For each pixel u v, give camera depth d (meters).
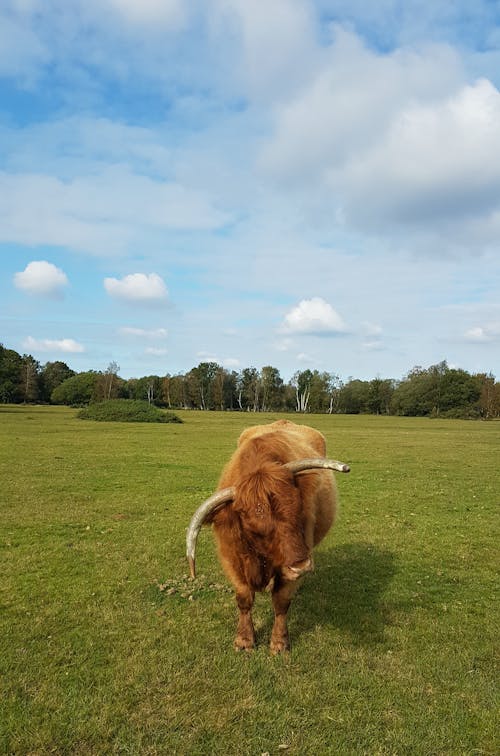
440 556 8.87
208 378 130.50
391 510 12.37
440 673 5.00
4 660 5.10
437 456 23.67
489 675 4.99
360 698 4.56
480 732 4.16
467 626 6.08
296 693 4.62
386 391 120.12
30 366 112.25
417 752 3.93
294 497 4.66
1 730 4.07
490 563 8.53
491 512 12.30
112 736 4.06
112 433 33.16
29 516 10.94
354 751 3.92
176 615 6.23
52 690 4.61
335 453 24.59
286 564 4.47
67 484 14.62
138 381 129.62
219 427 43.19
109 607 6.40
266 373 128.38
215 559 8.38
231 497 4.95
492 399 95.75
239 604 5.46
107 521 10.68
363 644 5.57
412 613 6.43
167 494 13.55
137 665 5.03
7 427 35.69
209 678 4.84
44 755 3.85
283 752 3.91
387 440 33.25
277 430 6.62
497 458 23.12
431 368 110.06
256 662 5.14
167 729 4.14
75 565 7.98
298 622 6.11
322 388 126.19
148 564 8.08
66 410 71.69
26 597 6.69
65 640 5.54
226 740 4.02
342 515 11.79
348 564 8.36
